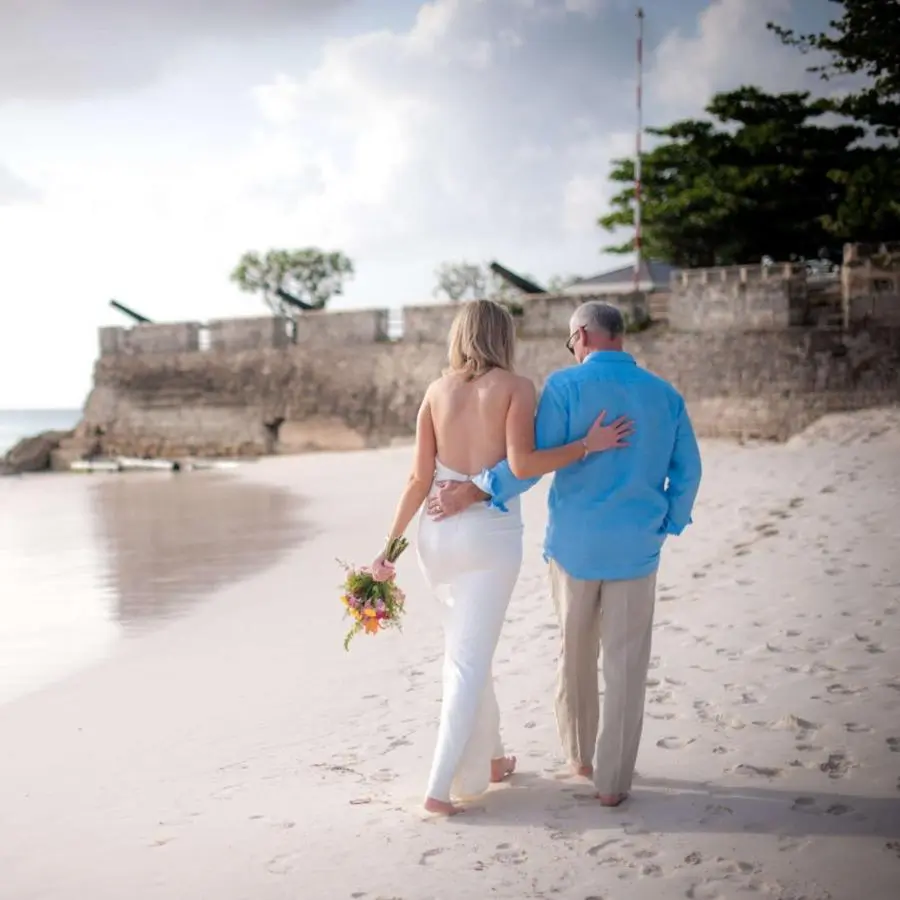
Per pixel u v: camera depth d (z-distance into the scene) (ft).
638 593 12.76
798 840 11.21
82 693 21.11
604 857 11.14
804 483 38.19
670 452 13.12
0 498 73.67
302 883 10.93
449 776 12.69
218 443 117.70
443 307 103.35
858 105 86.48
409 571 32.99
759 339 81.87
